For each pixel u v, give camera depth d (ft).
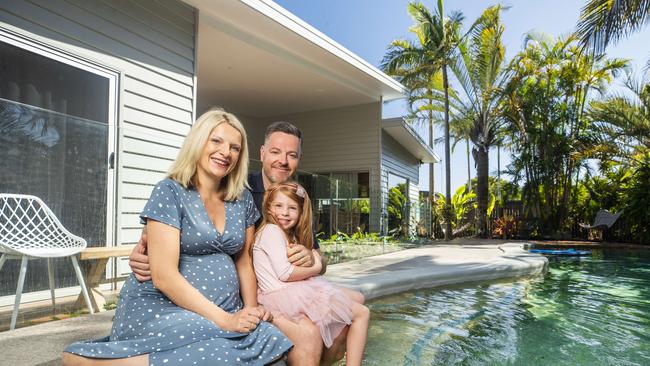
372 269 17.87
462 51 52.85
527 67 53.78
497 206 57.47
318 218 27.45
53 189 11.64
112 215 13.58
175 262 5.54
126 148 14.30
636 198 47.03
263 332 5.57
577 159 51.57
